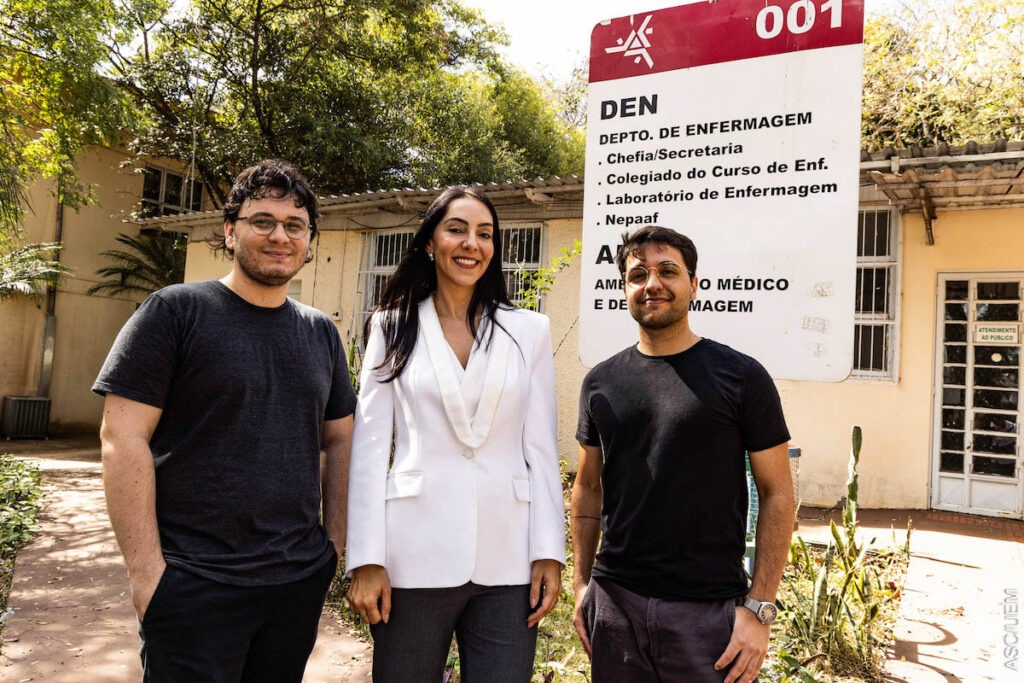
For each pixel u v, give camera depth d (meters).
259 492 1.70
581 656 3.32
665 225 2.84
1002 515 6.63
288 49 12.71
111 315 13.32
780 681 2.74
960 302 6.87
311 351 1.88
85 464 9.42
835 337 2.53
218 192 14.41
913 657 3.45
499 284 2.07
